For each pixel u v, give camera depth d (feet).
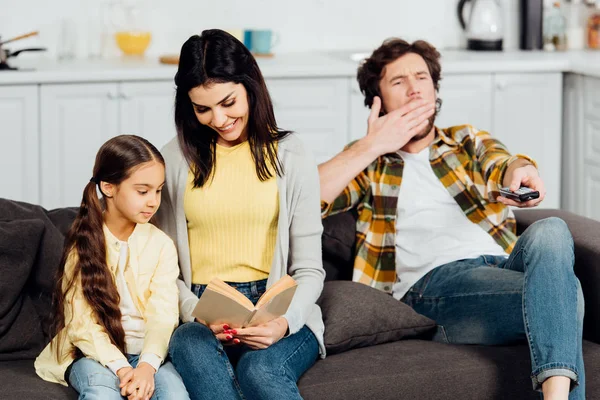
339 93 15.58
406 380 8.36
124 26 16.52
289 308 8.36
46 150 14.83
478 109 16.05
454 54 16.88
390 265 9.91
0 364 8.68
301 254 8.80
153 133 15.17
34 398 7.87
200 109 8.41
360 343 8.95
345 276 10.14
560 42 17.61
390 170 10.07
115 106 14.93
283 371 8.03
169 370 8.09
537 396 8.64
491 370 8.56
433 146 10.13
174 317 8.36
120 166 8.11
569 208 16.57
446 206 9.97
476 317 9.12
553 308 8.29
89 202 8.29
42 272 8.93
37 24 16.49
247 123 8.67
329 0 17.44
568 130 16.38
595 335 9.25
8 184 14.84
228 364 8.09
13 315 8.76
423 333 9.30
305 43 17.52
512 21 18.03
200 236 8.79
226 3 17.11
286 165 8.73
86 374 7.91
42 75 14.47
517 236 10.32
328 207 9.93
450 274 9.48
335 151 15.79
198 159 8.65
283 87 15.38
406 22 17.79
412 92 10.08
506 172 9.63
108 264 8.35
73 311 8.18
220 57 8.26
